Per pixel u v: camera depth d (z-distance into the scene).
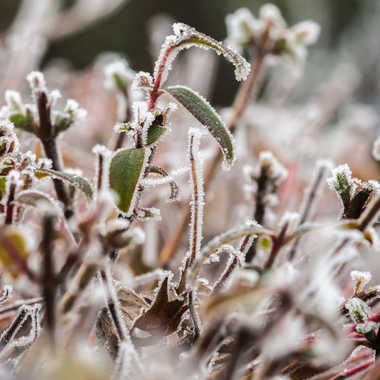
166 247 0.68
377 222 0.56
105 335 0.56
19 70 0.91
